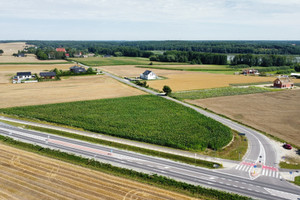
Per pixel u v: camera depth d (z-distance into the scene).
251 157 50.66
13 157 49.12
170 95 103.31
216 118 74.75
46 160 48.12
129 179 41.75
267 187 40.03
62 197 36.22
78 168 45.16
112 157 50.41
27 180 40.69
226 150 54.09
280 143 57.47
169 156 50.88
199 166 47.09
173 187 39.72
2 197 36.09
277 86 124.94
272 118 74.75
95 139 59.03
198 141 56.56
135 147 54.53
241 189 39.38
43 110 80.62
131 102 90.62
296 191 39.00
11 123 70.31
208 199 36.88
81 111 79.62
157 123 68.56
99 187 39.00
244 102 93.38
